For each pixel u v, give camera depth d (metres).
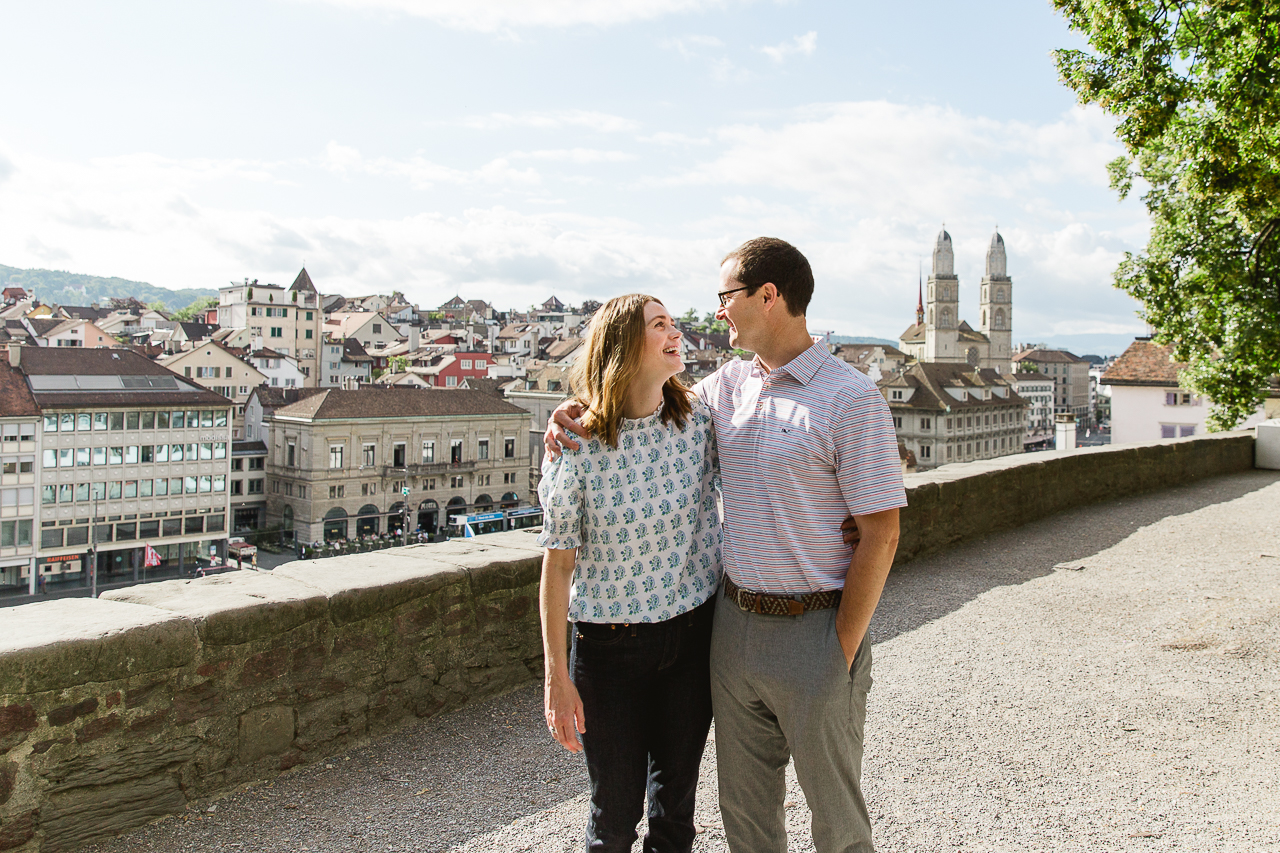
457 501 64.94
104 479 52.44
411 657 3.93
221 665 3.26
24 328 104.69
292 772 3.48
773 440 2.24
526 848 2.89
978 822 3.10
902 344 150.88
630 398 2.28
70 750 2.88
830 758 2.25
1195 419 40.12
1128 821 3.10
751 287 2.27
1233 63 7.92
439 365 104.38
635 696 2.32
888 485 2.13
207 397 56.00
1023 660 4.86
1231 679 4.53
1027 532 8.66
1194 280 16.27
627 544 2.26
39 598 50.47
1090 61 9.38
